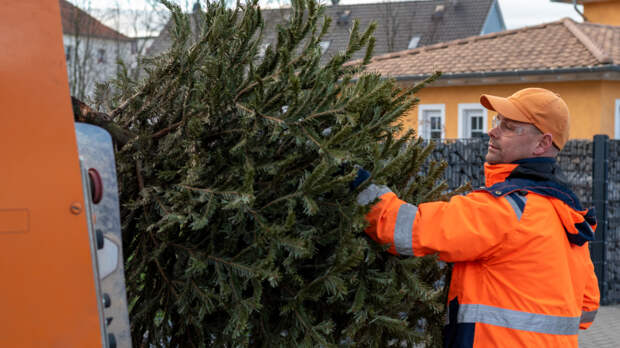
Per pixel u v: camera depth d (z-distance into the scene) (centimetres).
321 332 221
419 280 235
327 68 232
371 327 235
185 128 224
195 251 219
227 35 230
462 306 233
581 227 236
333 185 205
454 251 222
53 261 148
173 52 238
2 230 143
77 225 151
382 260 242
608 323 670
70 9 1842
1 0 145
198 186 214
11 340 143
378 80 232
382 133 256
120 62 268
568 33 1625
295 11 224
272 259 204
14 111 144
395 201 227
